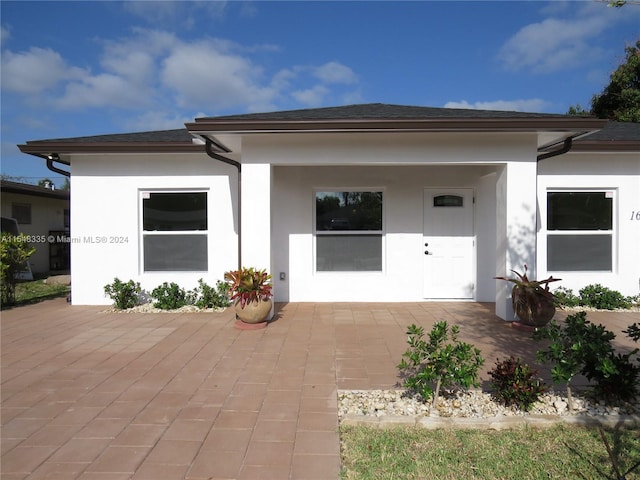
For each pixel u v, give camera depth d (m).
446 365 3.54
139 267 8.48
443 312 7.55
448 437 3.27
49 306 8.46
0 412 3.73
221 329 6.51
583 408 3.68
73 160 8.34
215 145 7.24
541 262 8.31
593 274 8.29
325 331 6.34
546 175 8.24
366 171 8.43
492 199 8.04
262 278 6.44
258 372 4.67
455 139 6.59
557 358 3.61
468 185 8.38
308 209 8.48
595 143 7.60
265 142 6.62
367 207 8.62
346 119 6.01
